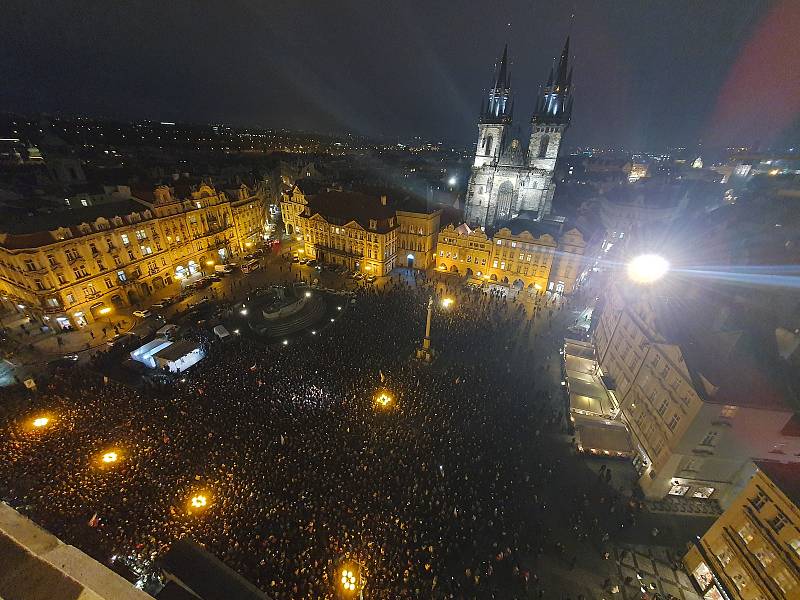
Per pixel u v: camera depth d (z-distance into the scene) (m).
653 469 36.62
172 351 50.38
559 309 71.06
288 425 40.31
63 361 50.78
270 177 114.69
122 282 66.06
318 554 29.67
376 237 81.06
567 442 42.34
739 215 57.72
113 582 4.04
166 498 32.62
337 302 70.75
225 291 74.12
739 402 31.42
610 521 34.88
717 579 28.94
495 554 31.30
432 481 35.78
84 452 36.25
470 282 81.69
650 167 189.50
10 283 57.75
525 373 52.81
